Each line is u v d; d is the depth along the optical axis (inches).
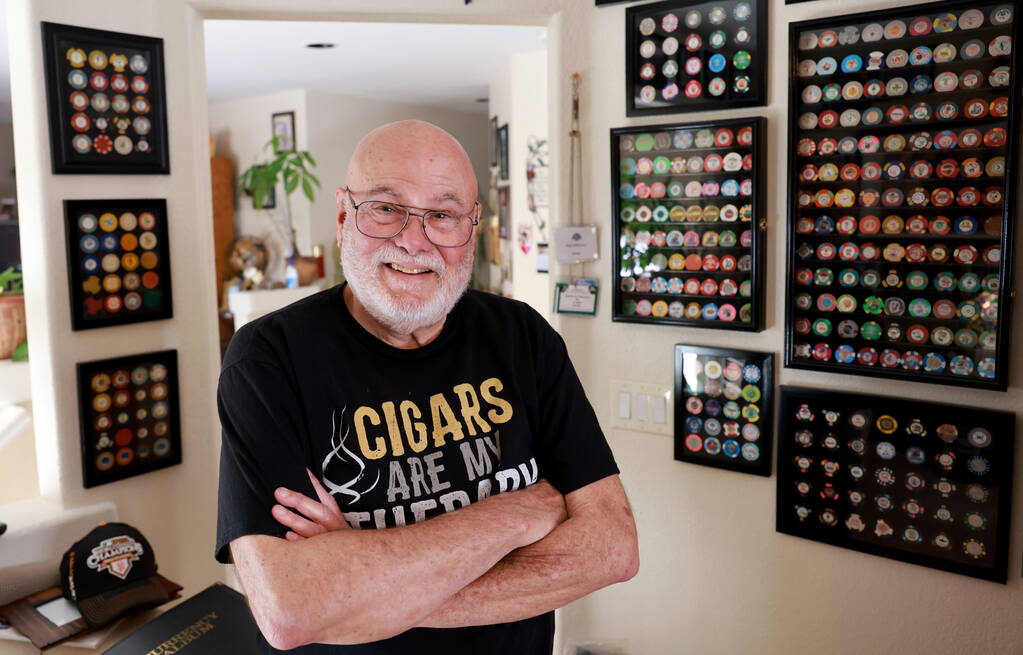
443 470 44.9
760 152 66.0
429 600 40.5
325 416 43.5
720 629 75.8
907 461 63.1
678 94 70.1
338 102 279.6
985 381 58.2
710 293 70.6
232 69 228.4
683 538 76.9
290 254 276.4
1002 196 56.4
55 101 71.7
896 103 60.1
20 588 71.4
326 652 44.0
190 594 86.0
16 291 97.4
